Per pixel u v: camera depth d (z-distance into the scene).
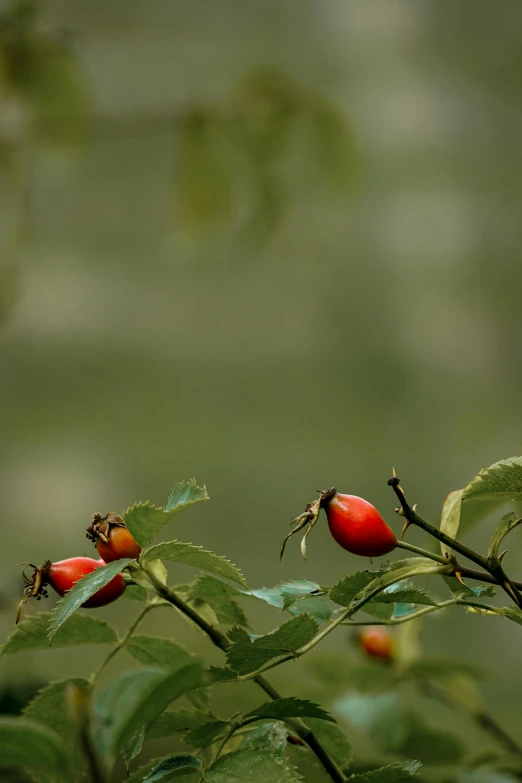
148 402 6.12
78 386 6.22
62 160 3.13
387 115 6.68
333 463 5.61
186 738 1.54
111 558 1.55
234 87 3.10
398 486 1.54
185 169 3.10
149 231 6.58
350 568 4.55
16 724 1.52
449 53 6.85
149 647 1.57
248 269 6.55
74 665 2.30
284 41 6.72
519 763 1.74
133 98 5.87
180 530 5.17
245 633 1.53
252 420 5.89
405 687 1.79
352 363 6.26
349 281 6.50
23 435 5.80
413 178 6.57
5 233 3.08
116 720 1.55
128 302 6.55
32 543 5.07
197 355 6.39
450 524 1.55
